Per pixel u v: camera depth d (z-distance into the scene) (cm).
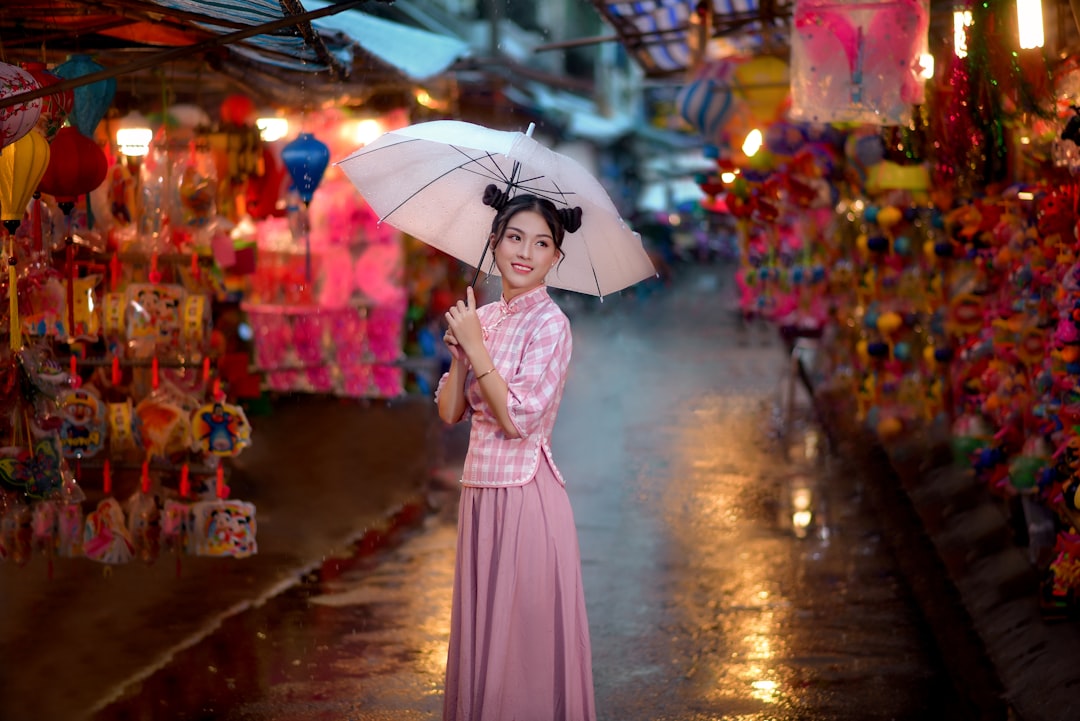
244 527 587
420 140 409
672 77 1255
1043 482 561
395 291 1087
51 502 543
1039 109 520
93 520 575
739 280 1361
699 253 4622
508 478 392
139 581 662
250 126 777
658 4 963
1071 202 537
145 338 606
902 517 799
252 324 1037
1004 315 663
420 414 1207
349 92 852
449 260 1340
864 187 910
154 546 588
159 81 757
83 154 516
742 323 2252
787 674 540
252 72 701
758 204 1009
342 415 1188
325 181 1041
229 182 772
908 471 886
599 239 413
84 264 620
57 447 534
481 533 394
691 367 1755
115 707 491
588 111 3331
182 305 609
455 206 428
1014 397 645
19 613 600
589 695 406
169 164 653
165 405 588
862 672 542
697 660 559
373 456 1016
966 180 659
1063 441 542
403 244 1196
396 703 503
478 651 393
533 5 3997
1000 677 521
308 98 837
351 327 1077
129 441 587
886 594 662
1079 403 519
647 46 1116
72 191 520
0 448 526
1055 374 542
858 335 1064
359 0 382
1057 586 532
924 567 690
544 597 393
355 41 686
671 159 4841
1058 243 562
